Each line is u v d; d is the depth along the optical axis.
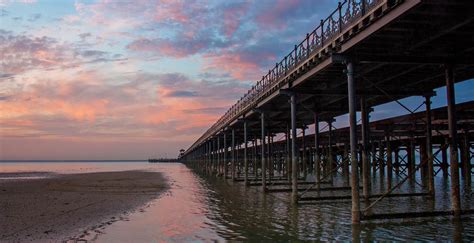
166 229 16.92
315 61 19.22
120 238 15.20
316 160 30.80
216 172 71.19
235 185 42.97
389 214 16.91
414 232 15.16
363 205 22.75
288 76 23.45
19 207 23.81
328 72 20.83
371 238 14.41
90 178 58.28
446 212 17.31
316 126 31.09
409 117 30.44
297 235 15.25
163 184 44.81
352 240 14.20
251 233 15.82
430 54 16.97
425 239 14.09
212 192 34.25
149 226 17.64
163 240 14.83
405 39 15.59
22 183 46.81
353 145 16.78
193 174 73.88
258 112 34.78
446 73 17.30
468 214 17.86
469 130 36.66
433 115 26.39
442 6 12.24
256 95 33.47
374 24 13.96
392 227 16.12
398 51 16.67
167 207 24.06
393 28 14.12
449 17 13.22
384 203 22.98
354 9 15.01
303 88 24.67
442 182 38.38
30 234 15.87
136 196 30.92
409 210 20.44
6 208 23.34
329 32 17.42
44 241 14.62
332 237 14.77
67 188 38.69
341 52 16.73
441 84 22.72
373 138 45.41
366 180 23.42
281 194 30.84
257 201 26.61
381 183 37.97
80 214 21.08
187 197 30.12
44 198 29.06
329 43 17.12
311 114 36.22
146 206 24.55
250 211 21.84
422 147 42.06
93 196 30.75
